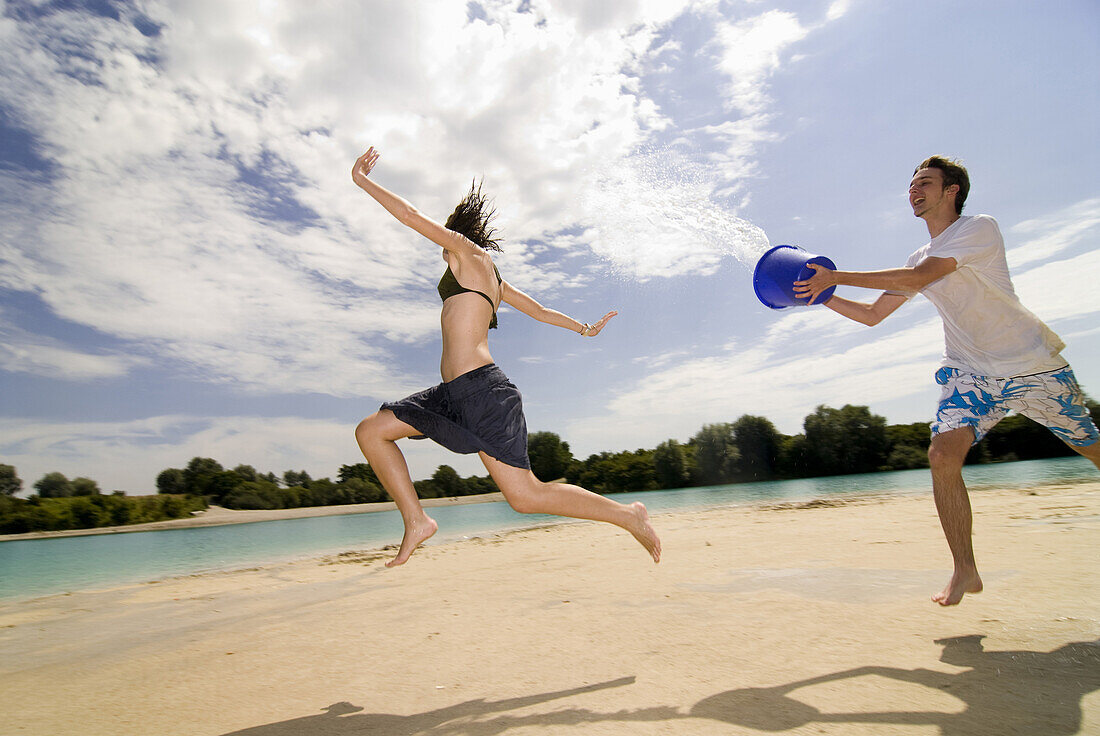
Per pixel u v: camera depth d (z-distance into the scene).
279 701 2.44
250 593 6.13
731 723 1.78
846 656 2.35
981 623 2.66
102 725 2.32
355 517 28.81
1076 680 1.92
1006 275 2.69
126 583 8.09
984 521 6.17
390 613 4.21
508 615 3.75
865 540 5.70
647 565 5.37
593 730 1.80
